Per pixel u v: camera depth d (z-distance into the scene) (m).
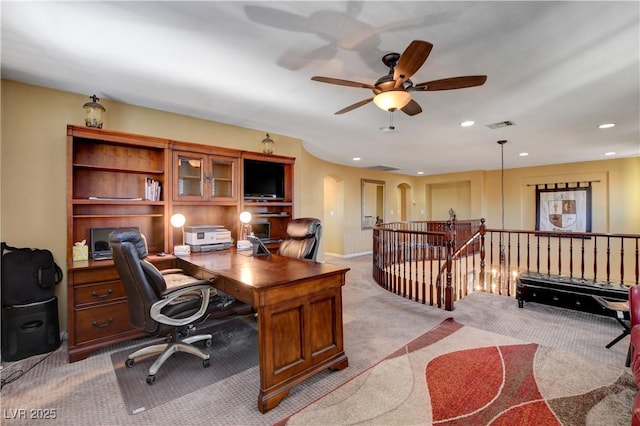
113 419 1.79
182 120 3.67
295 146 4.81
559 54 2.23
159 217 3.42
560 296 3.41
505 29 1.93
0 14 1.78
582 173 7.01
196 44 2.12
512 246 8.01
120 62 2.39
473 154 6.13
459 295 4.52
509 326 3.09
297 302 2.06
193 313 2.35
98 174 3.16
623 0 1.65
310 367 2.12
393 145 5.32
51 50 2.20
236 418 1.80
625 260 6.50
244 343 2.80
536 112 3.50
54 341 2.67
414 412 1.81
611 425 1.69
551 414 1.78
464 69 2.46
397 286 4.91
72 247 2.71
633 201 6.39
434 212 9.86
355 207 8.08
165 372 2.31
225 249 3.56
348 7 1.73
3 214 2.67
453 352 2.54
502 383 2.10
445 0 1.66
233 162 3.78
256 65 2.44
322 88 2.88
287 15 1.80
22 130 2.76
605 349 2.57
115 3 1.69
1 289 2.50
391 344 2.71
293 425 1.73
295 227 3.27
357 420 1.75
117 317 2.73
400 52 2.21
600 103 3.20
